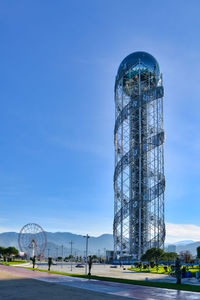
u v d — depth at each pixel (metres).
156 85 119.75
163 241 101.19
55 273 52.78
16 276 45.59
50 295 26.00
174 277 48.25
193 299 24.16
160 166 107.25
